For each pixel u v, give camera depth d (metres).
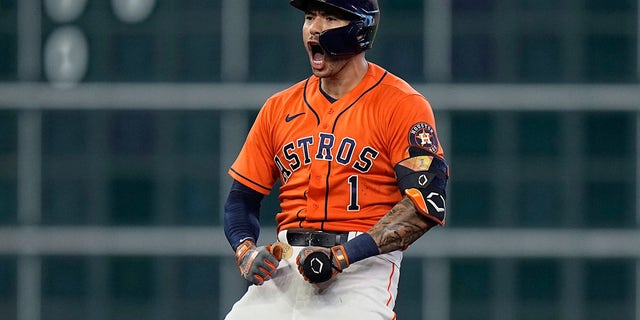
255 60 62.31
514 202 61.94
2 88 62.47
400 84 17.84
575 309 61.84
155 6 62.31
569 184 61.78
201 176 62.47
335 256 16.91
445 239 61.75
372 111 17.53
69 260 62.53
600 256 61.88
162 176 62.41
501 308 61.88
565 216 61.81
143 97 62.41
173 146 62.44
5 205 62.72
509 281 61.88
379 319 17.50
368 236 16.98
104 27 62.53
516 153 61.88
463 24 61.69
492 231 61.84
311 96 17.95
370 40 17.61
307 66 62.09
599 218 61.94
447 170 17.48
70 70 62.53
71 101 62.53
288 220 18.03
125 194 62.56
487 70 61.78
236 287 62.22
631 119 61.66
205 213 62.44
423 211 16.97
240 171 18.48
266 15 62.12
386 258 17.80
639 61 61.50
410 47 61.78
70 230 62.44
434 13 61.59
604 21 61.56
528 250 61.75
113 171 62.50
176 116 62.47
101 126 62.50
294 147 17.83
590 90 61.69
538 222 61.91
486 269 61.94
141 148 62.56
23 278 62.53
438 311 61.88
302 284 17.73
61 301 62.53
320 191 17.61
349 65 17.75
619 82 61.62
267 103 18.36
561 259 61.84
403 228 17.00
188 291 62.31
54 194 62.59
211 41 62.34
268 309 17.81
